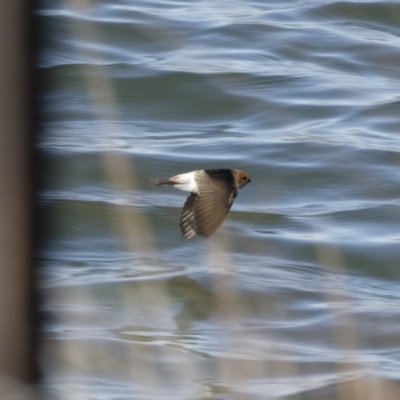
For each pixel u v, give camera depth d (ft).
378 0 72.08
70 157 53.98
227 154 56.90
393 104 61.67
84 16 26.86
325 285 41.68
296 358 35.53
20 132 14.16
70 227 49.06
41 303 14.52
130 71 63.46
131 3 71.72
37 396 14.47
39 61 14.34
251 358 24.75
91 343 36.50
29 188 14.29
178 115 61.26
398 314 42.09
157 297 41.55
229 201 24.03
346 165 56.03
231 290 25.70
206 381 32.89
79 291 42.37
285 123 60.49
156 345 36.73
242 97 62.49
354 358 28.14
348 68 66.49
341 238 49.67
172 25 68.95
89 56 61.11
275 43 68.18
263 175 55.36
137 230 23.93
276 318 39.27
